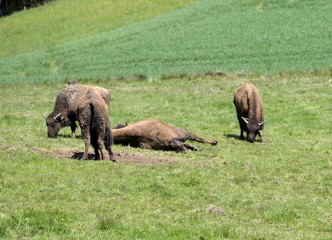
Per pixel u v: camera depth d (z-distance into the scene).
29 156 32.94
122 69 92.50
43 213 22.16
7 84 88.38
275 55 90.25
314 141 42.75
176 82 80.44
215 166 32.97
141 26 127.00
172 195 26.17
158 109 59.75
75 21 153.88
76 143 40.28
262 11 122.19
